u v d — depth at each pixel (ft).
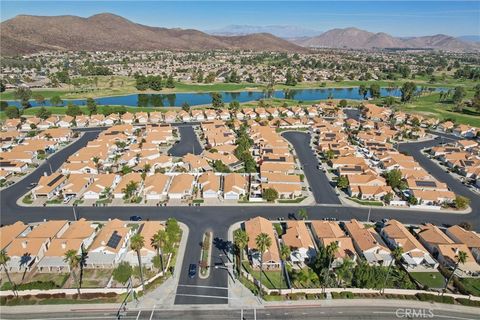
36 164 514.68
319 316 246.27
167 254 305.53
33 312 246.68
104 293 261.44
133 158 519.19
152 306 251.80
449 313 253.24
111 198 411.75
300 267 297.12
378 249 309.01
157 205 397.60
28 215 376.48
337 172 499.92
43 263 288.30
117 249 300.81
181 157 547.08
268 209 393.29
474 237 329.31
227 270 290.56
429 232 338.54
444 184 443.32
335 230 337.52
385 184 447.42
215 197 417.90
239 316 244.42
